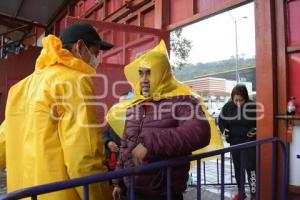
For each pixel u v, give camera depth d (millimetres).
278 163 3145
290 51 3146
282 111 3176
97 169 1619
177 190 1739
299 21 3131
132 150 1646
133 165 1797
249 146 2305
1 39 10695
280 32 3219
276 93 3227
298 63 3129
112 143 3049
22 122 1784
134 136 1790
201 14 4070
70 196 1673
